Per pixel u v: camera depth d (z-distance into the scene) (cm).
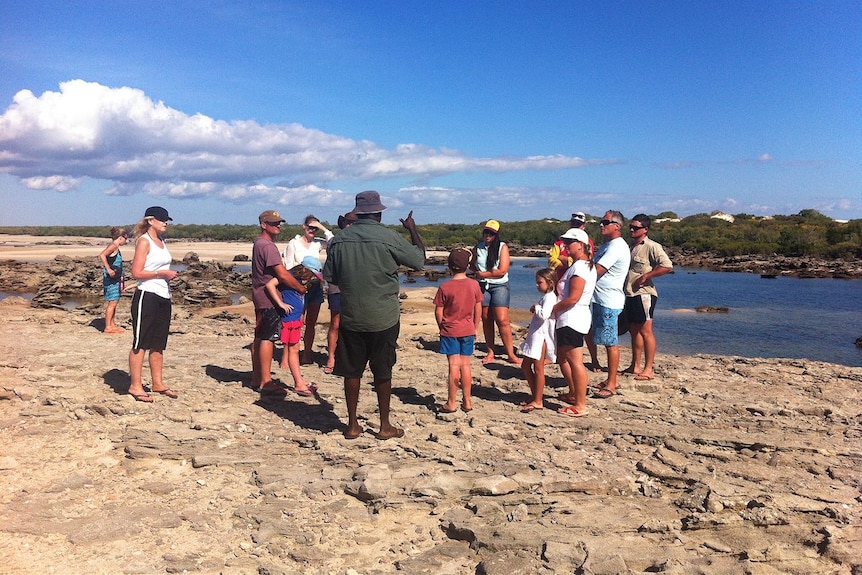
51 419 664
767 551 409
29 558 410
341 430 641
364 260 571
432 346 1187
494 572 389
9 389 749
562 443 600
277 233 755
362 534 447
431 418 684
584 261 681
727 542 424
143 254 704
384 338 590
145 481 528
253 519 465
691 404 754
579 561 399
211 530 453
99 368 874
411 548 430
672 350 1816
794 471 537
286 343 752
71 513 474
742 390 839
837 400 788
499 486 493
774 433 641
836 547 407
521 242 10831
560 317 694
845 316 2583
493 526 443
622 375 909
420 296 2861
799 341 1986
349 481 518
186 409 701
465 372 701
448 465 543
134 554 420
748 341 1975
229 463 558
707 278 4997
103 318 1462
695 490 490
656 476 523
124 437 614
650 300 877
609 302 770
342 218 860
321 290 966
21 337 1164
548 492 499
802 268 5653
